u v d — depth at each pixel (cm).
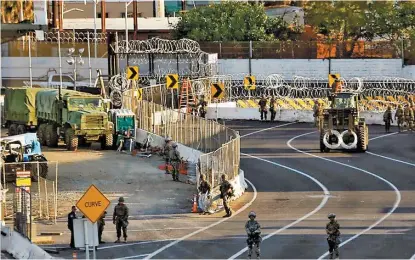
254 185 10612
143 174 11275
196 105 17225
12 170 10262
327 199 9581
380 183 10550
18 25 9931
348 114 13225
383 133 15662
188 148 12062
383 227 8050
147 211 9062
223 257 6981
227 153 9794
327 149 13350
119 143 13438
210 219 8638
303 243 7431
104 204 6047
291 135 15538
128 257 7038
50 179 10825
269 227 8162
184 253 7169
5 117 15050
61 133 13700
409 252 7012
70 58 17762
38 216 8775
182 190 10244
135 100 14250
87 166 11906
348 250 7112
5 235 7300
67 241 7700
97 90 16862
